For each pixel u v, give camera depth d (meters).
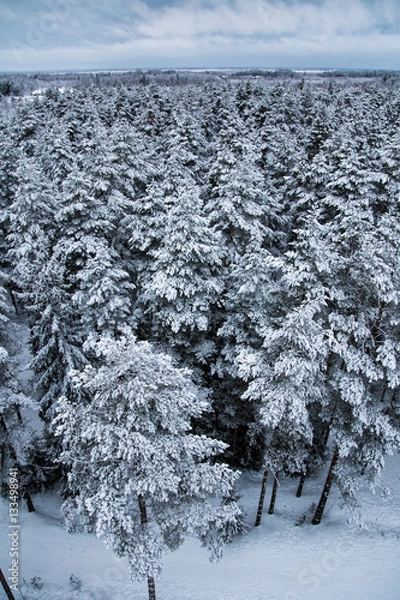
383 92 62.03
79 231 19.05
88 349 16.16
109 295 16.91
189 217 15.73
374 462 13.50
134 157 24.61
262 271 15.20
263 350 13.55
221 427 18.94
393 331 12.69
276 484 16.58
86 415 9.62
